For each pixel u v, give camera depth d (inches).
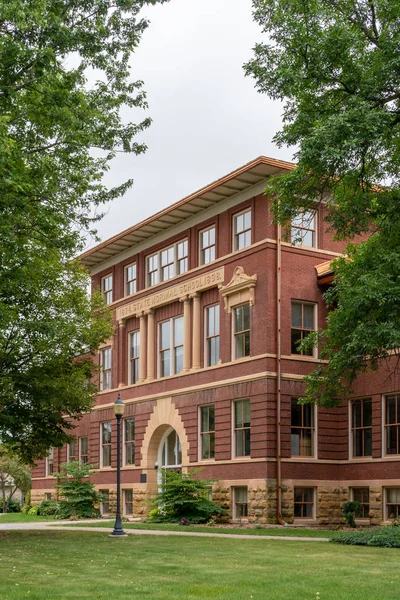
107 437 1830.7
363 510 1354.6
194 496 1379.2
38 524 1448.1
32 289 1095.0
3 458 3068.4
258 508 1321.4
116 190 938.1
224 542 905.5
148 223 1646.2
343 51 832.9
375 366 1005.2
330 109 881.5
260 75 883.4
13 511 3154.5
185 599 476.4
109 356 1871.3
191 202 1523.1
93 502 1701.5
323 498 1369.3
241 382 1400.1
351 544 871.1
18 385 1129.4
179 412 1563.7
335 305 1433.3
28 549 836.0
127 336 1804.9
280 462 1331.2
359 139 791.7
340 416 1413.6
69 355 1228.5
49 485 2065.7
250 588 522.9
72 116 805.2
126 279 1833.2
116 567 653.9
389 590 513.3
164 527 1244.5
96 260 1914.4
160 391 1637.6
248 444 1386.6
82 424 1934.1
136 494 1670.8
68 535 1065.5
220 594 497.0
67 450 2014.0
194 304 1555.1
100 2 824.9
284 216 905.5
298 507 1358.3
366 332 848.3
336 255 1456.7
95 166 920.9
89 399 1221.1
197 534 1077.1
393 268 868.0
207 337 1531.7
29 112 816.3
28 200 848.3
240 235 1469.0
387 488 1307.8
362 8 917.2
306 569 626.5
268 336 1359.5
